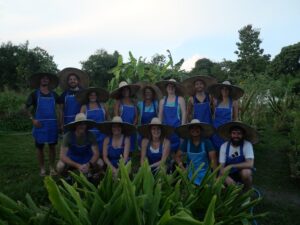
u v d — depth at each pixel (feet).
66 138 16.53
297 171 19.75
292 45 112.47
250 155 15.11
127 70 25.70
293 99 44.93
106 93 18.93
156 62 28.58
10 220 7.93
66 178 16.83
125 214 7.73
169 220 7.36
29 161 23.00
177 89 18.97
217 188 10.06
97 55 100.58
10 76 94.38
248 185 15.10
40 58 91.04
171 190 9.84
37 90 19.08
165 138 16.37
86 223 7.80
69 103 19.39
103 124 16.65
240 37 138.72
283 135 34.30
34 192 16.12
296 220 14.88
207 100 18.90
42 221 7.83
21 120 38.45
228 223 9.23
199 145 15.57
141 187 9.18
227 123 15.10
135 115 19.48
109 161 16.80
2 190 16.40
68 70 19.79
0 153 24.98
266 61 131.54
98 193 9.18
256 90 38.17
